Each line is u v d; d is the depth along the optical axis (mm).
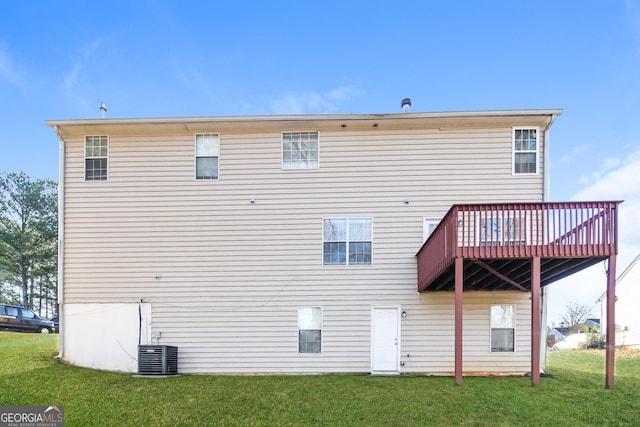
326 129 10266
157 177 10305
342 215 10078
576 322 30766
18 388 7660
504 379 8805
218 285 10031
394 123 10094
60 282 10164
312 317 9906
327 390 7750
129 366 9898
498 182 9906
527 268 8500
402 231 9961
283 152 10297
